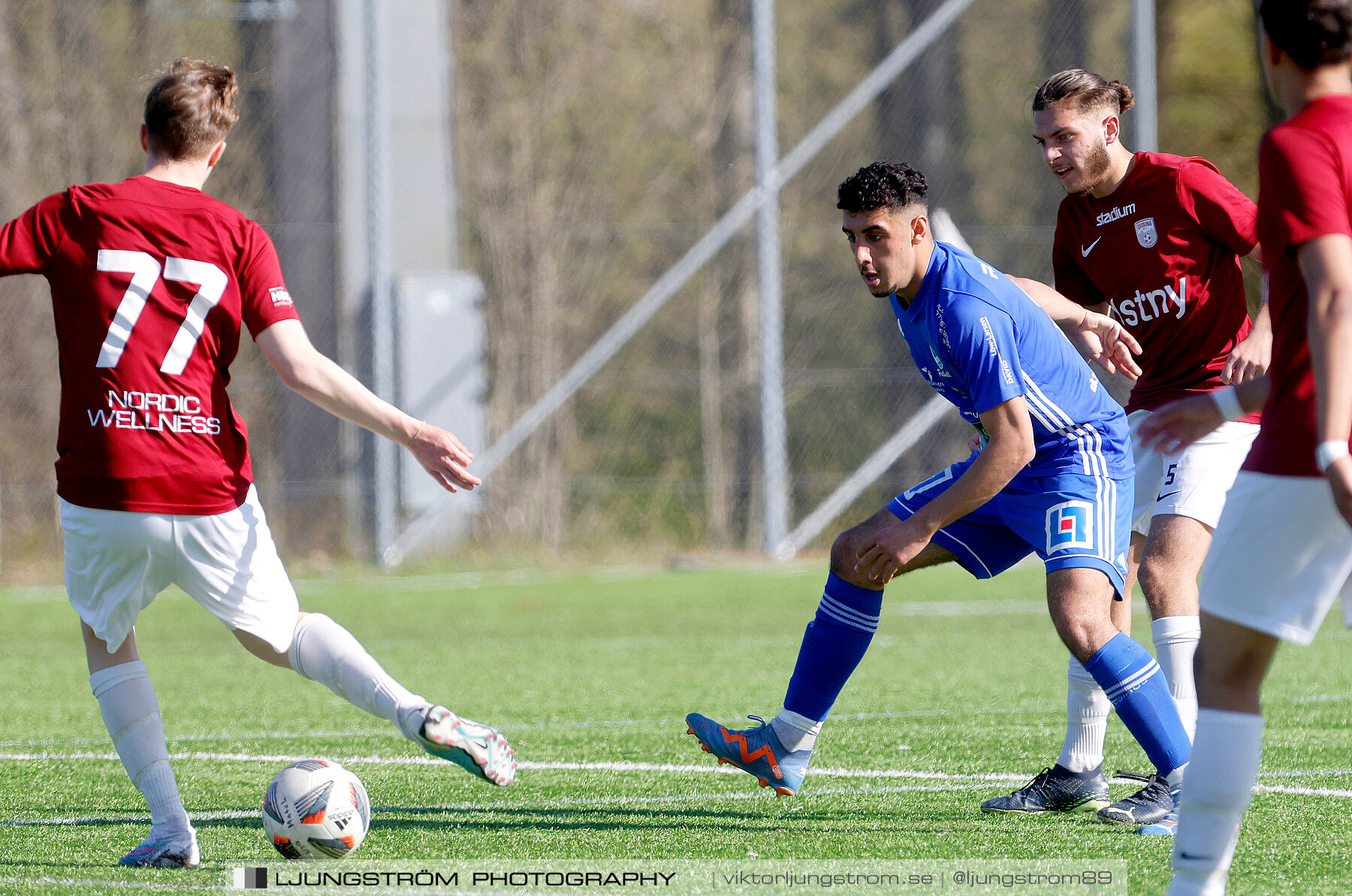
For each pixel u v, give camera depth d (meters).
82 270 11.70
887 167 13.06
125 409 11.64
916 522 12.93
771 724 14.20
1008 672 26.70
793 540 51.19
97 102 56.03
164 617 37.72
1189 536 15.18
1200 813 9.61
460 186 65.38
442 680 26.31
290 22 50.22
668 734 20.19
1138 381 16.95
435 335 47.16
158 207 11.83
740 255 70.50
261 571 12.09
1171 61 73.19
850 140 72.56
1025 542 14.48
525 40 66.56
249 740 19.84
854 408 69.81
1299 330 9.27
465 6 65.38
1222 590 9.49
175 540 11.79
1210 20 73.12
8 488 51.34
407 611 38.25
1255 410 10.38
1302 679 24.86
